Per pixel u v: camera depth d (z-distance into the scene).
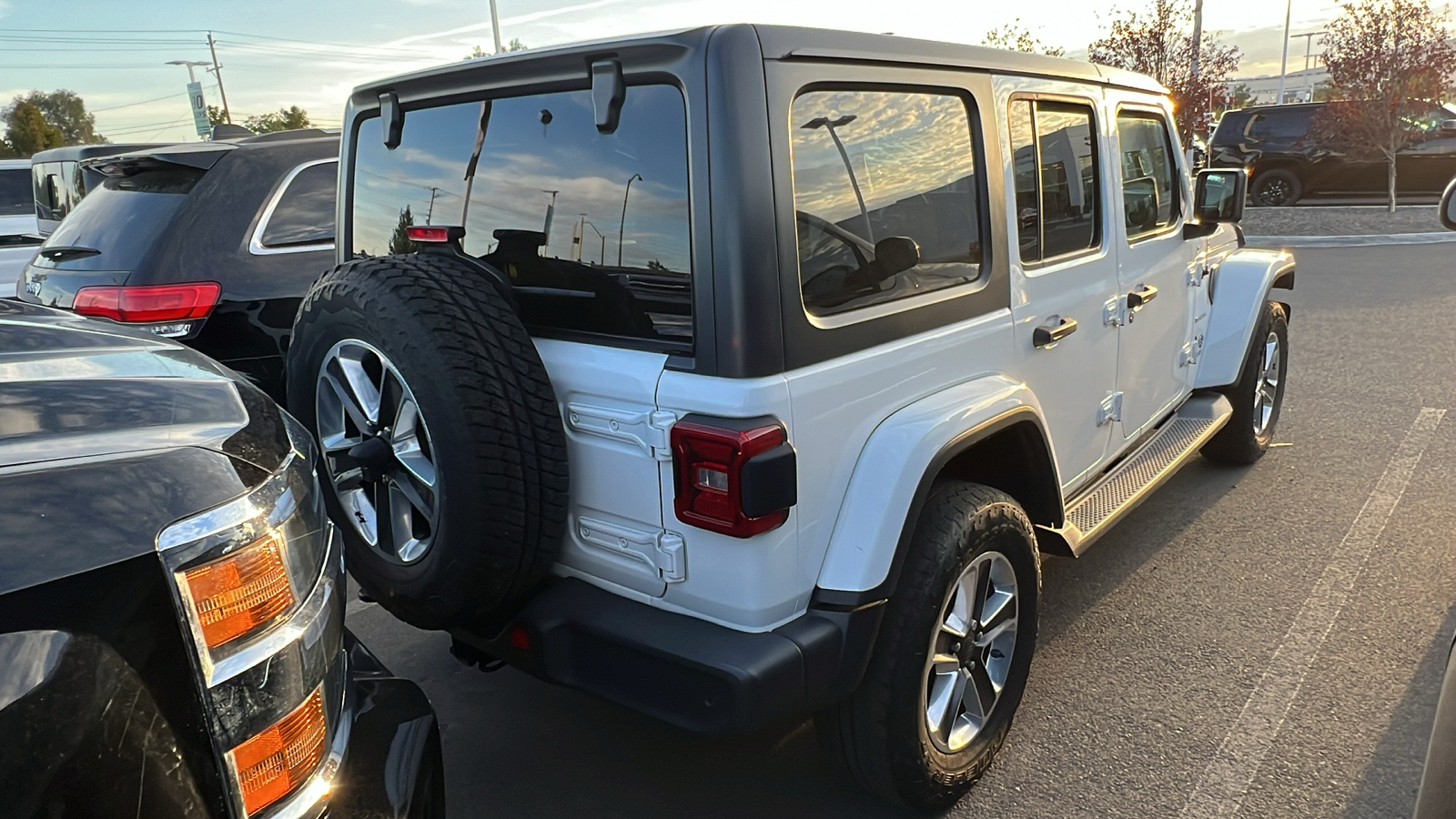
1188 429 4.43
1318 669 3.35
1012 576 2.77
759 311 2.07
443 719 3.25
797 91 2.17
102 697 1.15
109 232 4.82
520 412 2.23
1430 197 18.00
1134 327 3.88
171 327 4.60
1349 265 12.85
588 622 2.31
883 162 2.44
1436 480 5.04
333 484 2.63
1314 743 2.94
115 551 1.17
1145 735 3.02
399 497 2.50
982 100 2.79
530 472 2.25
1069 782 2.81
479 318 2.25
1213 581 4.04
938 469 2.39
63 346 1.63
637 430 2.22
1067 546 3.09
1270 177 19.02
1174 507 4.84
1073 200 3.35
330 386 2.56
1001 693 2.82
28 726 1.10
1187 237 4.34
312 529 1.47
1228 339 4.79
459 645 2.88
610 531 2.36
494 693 3.42
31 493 1.17
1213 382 4.83
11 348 1.57
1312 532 4.48
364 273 2.38
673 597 2.29
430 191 2.79
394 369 2.27
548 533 2.33
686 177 2.13
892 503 2.30
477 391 2.19
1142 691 3.26
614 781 2.91
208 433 1.39
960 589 2.60
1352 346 8.10
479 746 3.09
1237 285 4.81
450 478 2.22
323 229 5.12
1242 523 4.61
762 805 2.78
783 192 2.11
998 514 2.59
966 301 2.70
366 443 2.39
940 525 2.47
